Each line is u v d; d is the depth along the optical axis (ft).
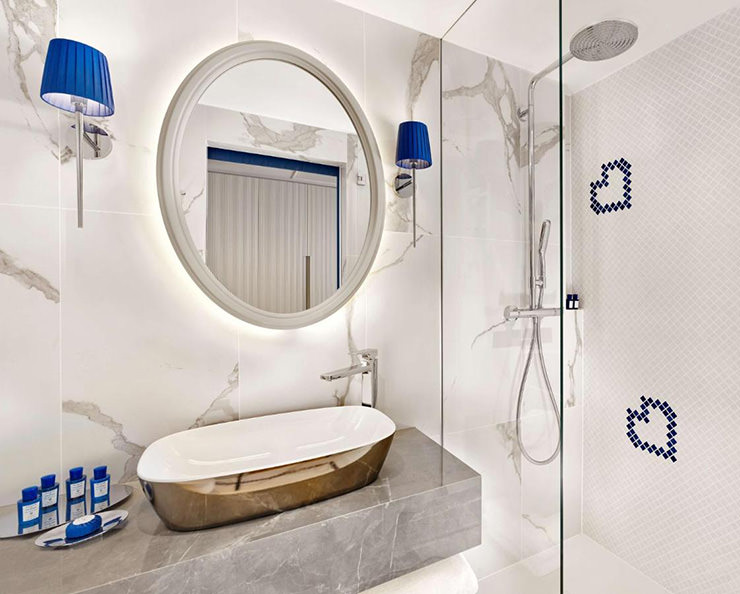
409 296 4.99
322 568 2.90
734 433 3.09
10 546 2.64
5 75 3.18
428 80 5.11
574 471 3.73
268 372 4.20
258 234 4.11
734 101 2.93
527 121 3.34
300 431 4.02
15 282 3.22
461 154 4.46
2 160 3.17
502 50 3.69
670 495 3.36
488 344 3.92
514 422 3.50
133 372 3.61
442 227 4.99
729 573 3.14
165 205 3.65
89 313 3.45
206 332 3.91
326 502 3.17
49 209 3.32
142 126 3.64
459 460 4.06
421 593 3.20
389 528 3.19
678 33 3.02
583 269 3.73
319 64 4.35
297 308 4.29
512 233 3.52
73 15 3.39
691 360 3.24
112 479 3.54
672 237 3.29
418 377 5.04
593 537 3.61
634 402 3.49
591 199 3.65
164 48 3.72
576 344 3.75
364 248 4.63
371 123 4.77
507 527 3.61
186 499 2.64
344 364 4.60
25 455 3.24
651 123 3.24
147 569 2.40
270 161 4.17
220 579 2.56
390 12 4.69
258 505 2.88
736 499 3.12
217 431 3.68
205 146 3.88
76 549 2.59
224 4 3.97
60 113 3.34
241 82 4.05
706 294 3.16
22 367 3.23
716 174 3.06
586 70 3.14
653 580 3.40
